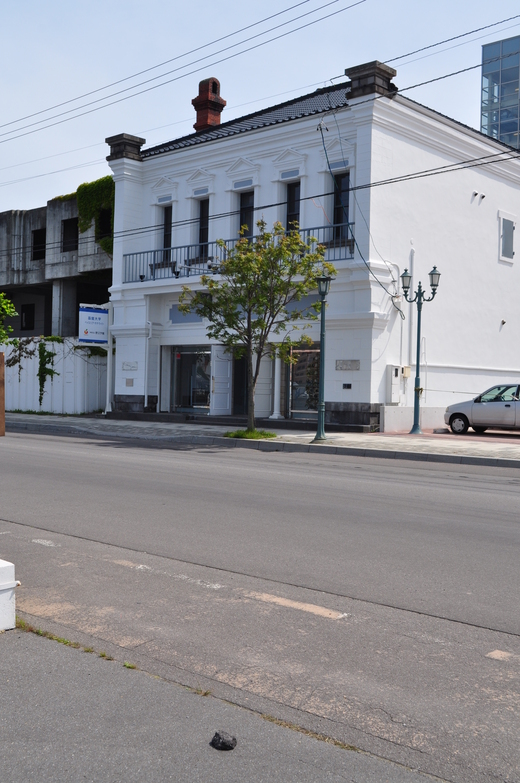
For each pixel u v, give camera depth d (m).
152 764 3.29
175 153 28.03
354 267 22.53
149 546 7.49
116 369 29.42
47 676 4.23
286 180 25.00
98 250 33.41
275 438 20.47
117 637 4.91
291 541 7.74
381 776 3.24
